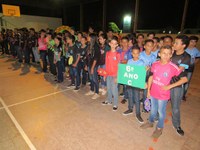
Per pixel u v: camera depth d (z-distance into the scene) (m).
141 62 2.62
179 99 2.32
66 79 5.38
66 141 2.37
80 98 3.87
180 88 2.25
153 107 2.43
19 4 13.84
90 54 3.77
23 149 2.21
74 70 4.24
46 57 6.08
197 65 7.93
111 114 3.12
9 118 2.99
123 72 2.75
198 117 2.99
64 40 5.01
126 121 2.88
